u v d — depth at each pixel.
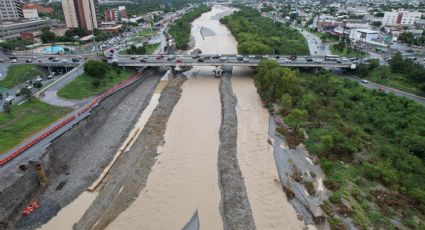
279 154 85.19
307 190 70.12
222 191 71.75
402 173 70.31
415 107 100.19
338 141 82.62
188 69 172.00
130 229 61.19
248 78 154.62
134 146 90.62
